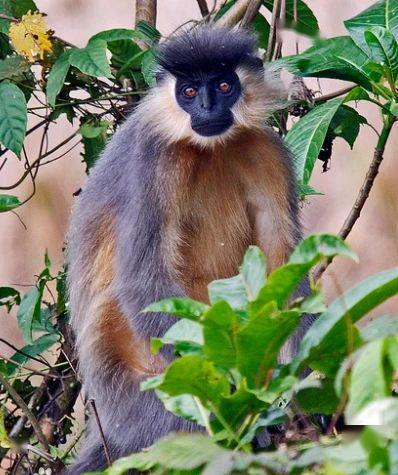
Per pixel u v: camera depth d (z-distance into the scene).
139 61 11.30
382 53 9.42
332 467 3.78
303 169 10.07
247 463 4.05
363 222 22.39
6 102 10.41
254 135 10.25
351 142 11.62
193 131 10.14
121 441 10.18
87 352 10.64
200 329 4.90
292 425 4.93
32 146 22.70
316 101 11.55
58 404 10.96
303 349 4.71
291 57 10.05
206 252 10.47
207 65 10.26
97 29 22.86
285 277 4.58
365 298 4.57
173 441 4.30
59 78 10.48
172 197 10.20
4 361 10.45
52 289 19.62
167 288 10.02
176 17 22.77
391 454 3.59
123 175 10.62
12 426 11.08
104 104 12.59
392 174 22.50
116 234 10.60
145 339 9.88
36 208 23.20
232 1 12.48
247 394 4.64
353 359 4.32
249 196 10.47
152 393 10.12
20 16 11.88
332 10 22.70
